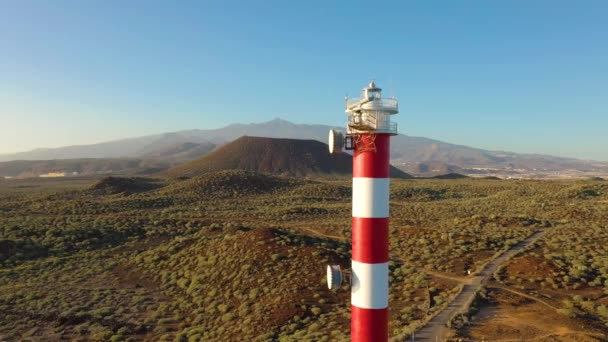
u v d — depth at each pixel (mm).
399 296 39375
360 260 18531
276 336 35281
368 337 18469
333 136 18453
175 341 37469
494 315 31844
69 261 62594
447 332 28531
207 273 51688
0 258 62031
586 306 34125
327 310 38625
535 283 40000
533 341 27266
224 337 36938
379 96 18484
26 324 41781
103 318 42969
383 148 18297
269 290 43719
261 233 57156
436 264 46594
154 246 69500
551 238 56812
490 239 55188
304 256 50594
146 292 51000
